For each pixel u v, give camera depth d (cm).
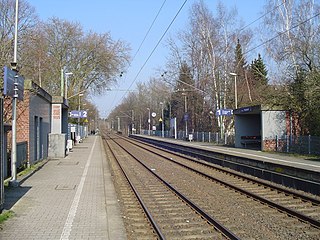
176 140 6856
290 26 3931
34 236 846
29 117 2122
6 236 846
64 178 1788
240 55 5531
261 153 3266
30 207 1143
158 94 10394
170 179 1919
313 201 1279
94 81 5706
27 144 2116
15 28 1503
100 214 1059
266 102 3747
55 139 3002
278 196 1423
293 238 875
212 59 5241
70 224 951
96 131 12900
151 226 1001
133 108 12506
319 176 1620
